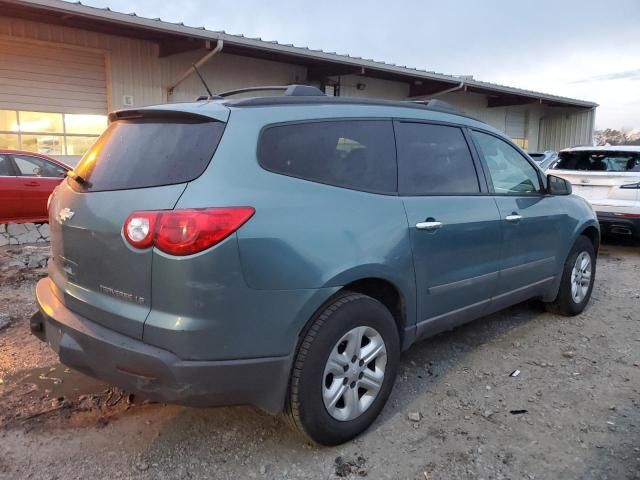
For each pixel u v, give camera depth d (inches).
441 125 140.1
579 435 115.0
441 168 135.6
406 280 119.1
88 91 441.1
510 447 110.4
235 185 94.2
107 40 434.6
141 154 104.0
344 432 109.0
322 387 103.8
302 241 98.9
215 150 95.7
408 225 119.3
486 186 148.0
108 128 120.5
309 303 99.7
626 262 299.3
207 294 89.7
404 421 120.6
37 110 419.5
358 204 111.0
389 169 121.8
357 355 110.4
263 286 94.4
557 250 177.2
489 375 144.9
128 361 92.8
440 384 139.1
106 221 98.0
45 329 114.3
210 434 114.0
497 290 151.1
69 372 141.0
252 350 95.0
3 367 143.3
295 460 105.6
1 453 105.5
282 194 99.4
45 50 415.8
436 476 101.1
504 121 822.5
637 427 118.0
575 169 339.9
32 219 354.0
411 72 556.7
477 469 103.2
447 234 129.2
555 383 140.3
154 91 465.4
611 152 327.3
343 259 104.3
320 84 559.2
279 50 450.6
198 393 92.8
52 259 123.7
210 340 91.0
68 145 439.5
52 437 111.3
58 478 98.5
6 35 388.8
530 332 178.4
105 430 114.6
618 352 161.8
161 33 413.1
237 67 507.2
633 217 309.0
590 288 201.9
